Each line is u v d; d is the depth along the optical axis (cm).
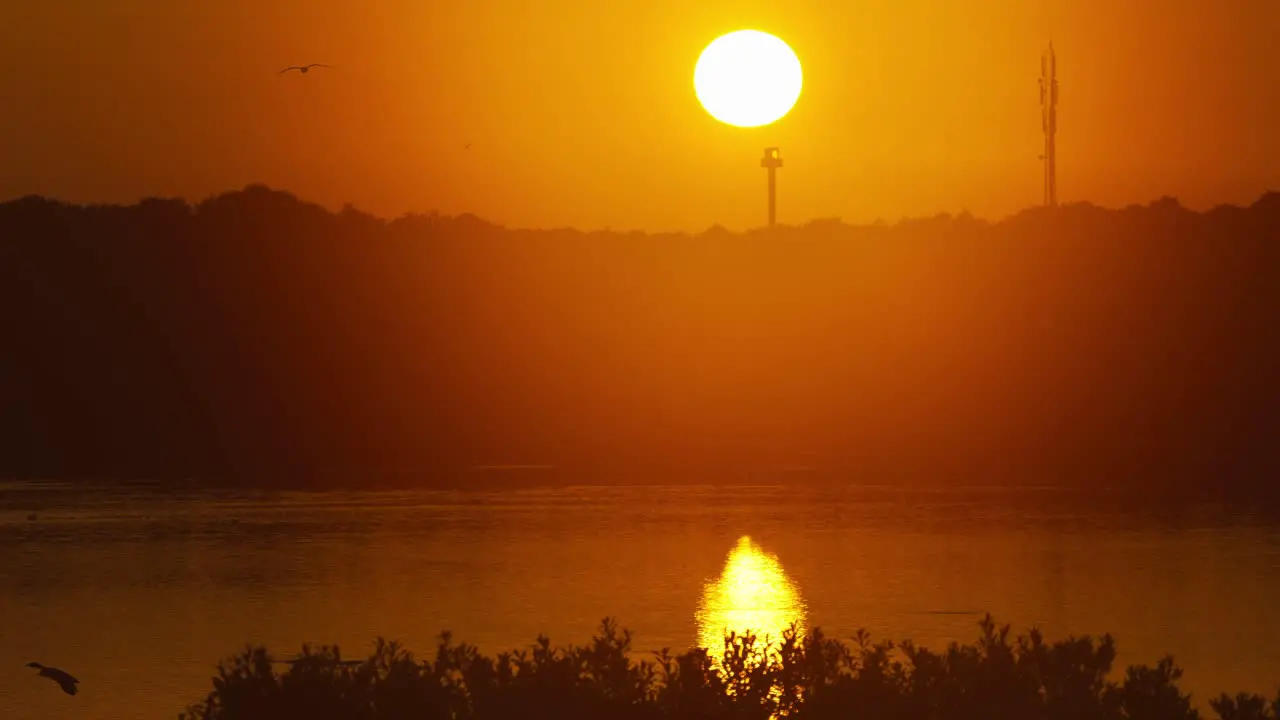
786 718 5153
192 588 11781
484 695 5097
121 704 7900
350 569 12706
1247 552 13425
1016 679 5141
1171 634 9588
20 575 12469
